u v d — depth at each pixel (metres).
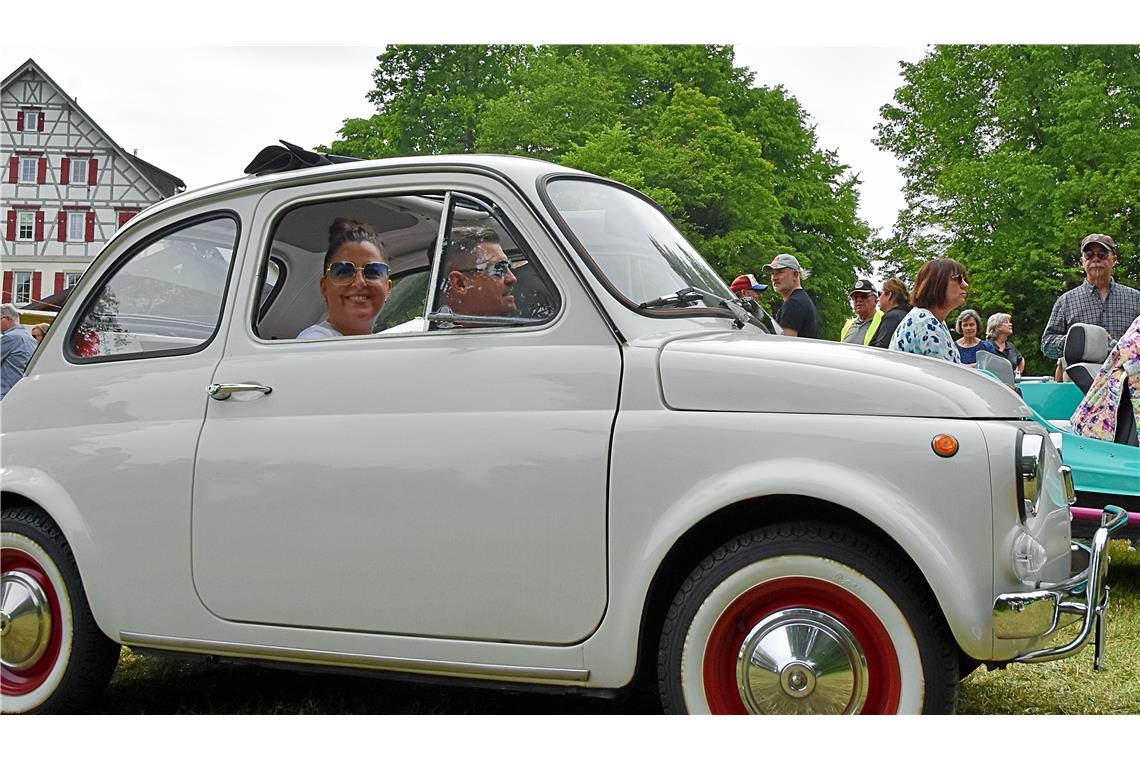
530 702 3.82
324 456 3.25
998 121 29.41
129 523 3.53
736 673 2.86
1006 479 2.72
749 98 41.62
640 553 2.88
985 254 28.03
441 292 3.29
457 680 3.13
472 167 3.32
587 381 3.03
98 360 3.84
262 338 3.56
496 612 3.02
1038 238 27.58
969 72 30.22
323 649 3.24
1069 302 7.46
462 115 37.91
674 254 3.71
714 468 2.85
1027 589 2.72
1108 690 3.88
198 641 3.41
